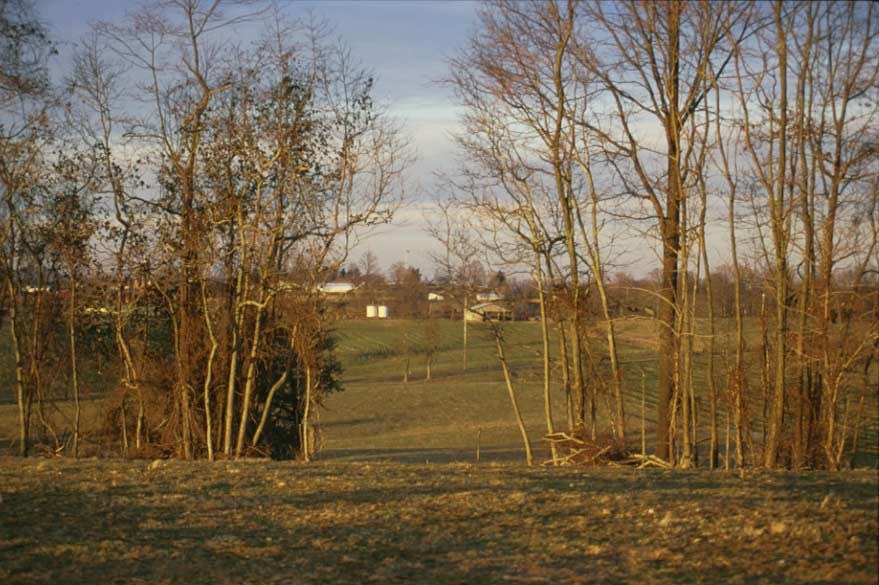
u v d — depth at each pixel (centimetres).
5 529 911
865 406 1942
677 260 2034
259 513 988
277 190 2398
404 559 805
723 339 2128
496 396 5619
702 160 1936
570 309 2186
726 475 1209
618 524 885
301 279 2450
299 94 2384
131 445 2741
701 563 739
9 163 2370
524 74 2120
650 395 3422
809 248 1806
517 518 928
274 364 2739
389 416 5056
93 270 2597
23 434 2716
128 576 771
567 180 2181
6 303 2814
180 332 2494
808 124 1798
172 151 2411
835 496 935
